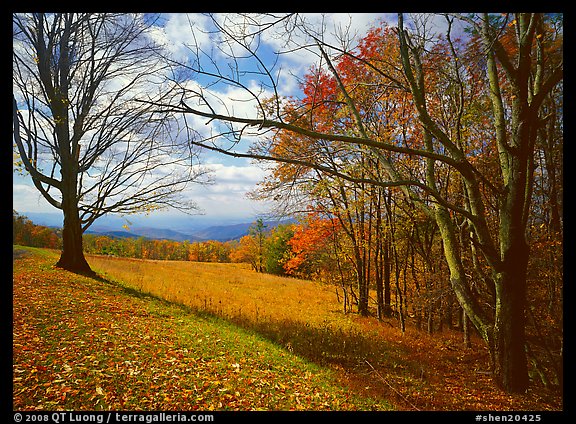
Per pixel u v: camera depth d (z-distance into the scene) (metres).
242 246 64.50
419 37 8.09
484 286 10.66
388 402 6.98
